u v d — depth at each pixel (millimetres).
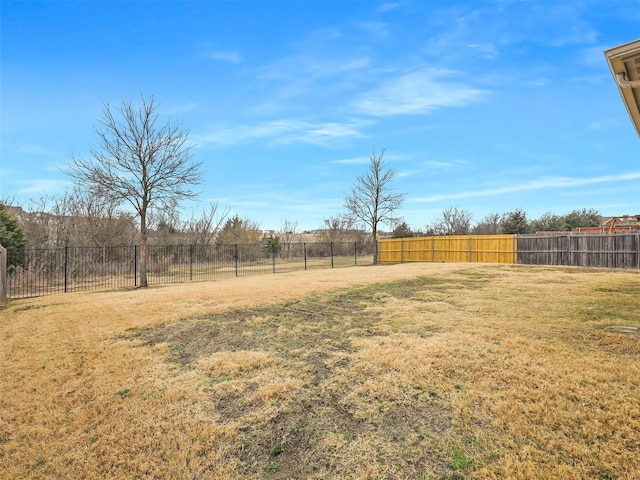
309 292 8547
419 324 5215
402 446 2357
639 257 13523
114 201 12680
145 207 12328
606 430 2338
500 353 3809
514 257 18094
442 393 3008
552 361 3521
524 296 7203
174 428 2777
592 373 3201
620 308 5730
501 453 2199
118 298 8766
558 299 6754
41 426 2908
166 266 18578
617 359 3523
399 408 2838
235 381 3547
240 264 23234
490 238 19297
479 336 4438
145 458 2443
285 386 3357
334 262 25781
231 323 5785
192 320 6043
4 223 14797
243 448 2484
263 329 5395
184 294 8836
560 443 2238
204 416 2926
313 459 2312
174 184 12789
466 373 3357
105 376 3824
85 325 6012
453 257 21312
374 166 23891
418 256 23547
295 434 2604
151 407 3119
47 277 14344
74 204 20156
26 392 3504
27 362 4305
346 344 4500
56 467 2396
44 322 6398
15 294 11000
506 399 2826
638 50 3535
